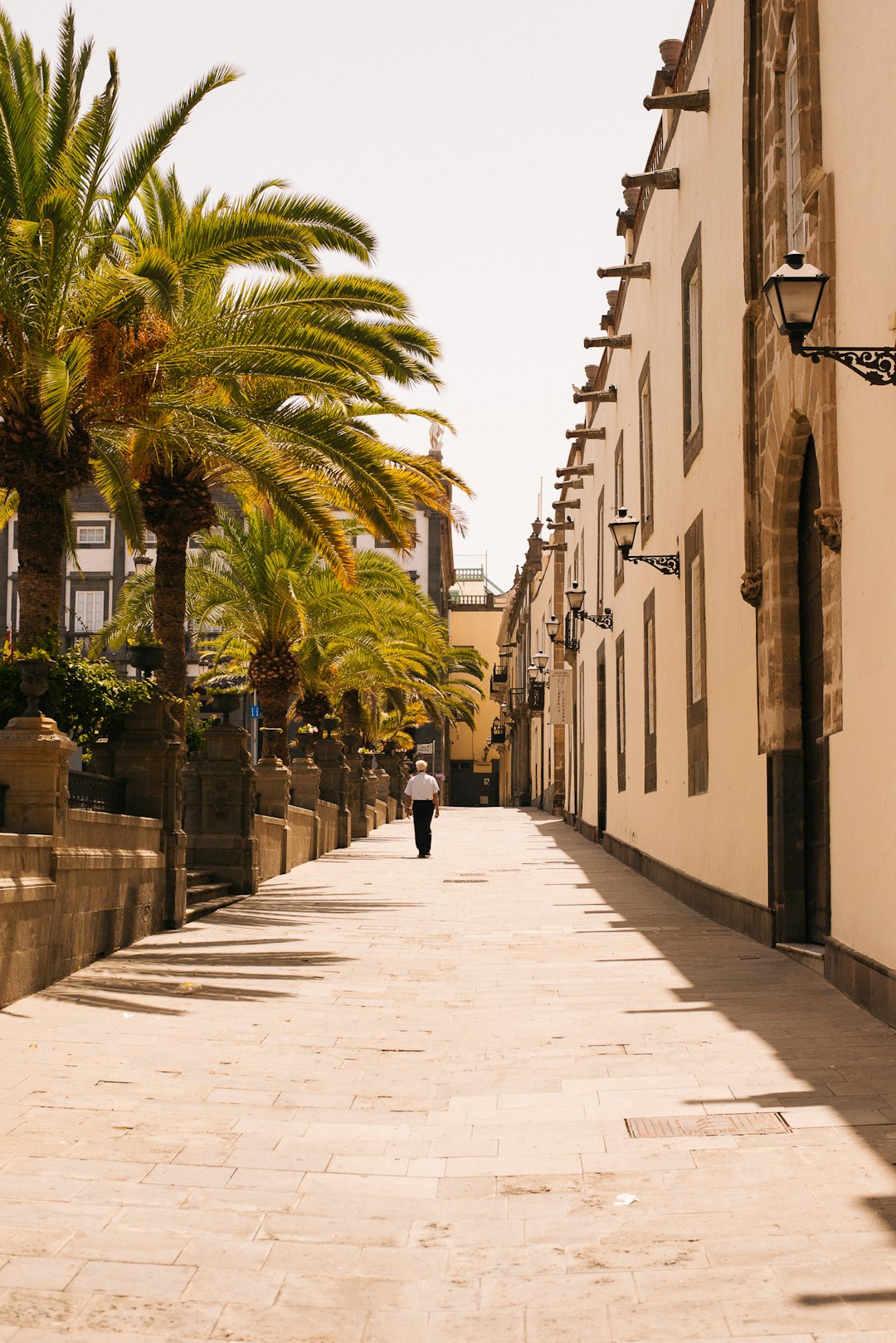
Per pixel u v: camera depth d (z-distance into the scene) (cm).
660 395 1906
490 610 8675
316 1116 616
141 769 1312
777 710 1124
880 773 802
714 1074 670
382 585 2794
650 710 2042
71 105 1224
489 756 8419
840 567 888
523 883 1950
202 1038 784
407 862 2444
